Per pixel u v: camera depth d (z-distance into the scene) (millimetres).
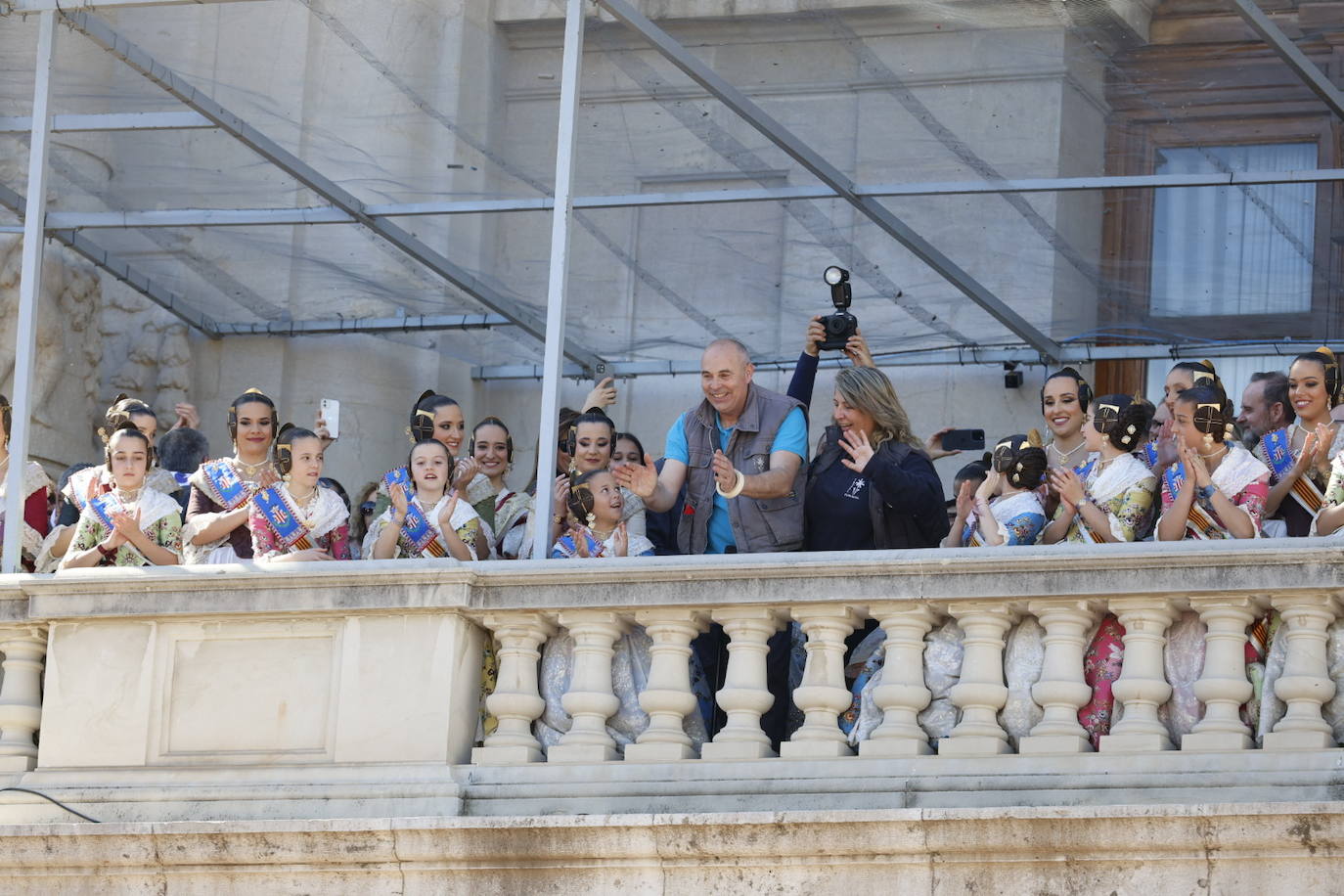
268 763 29312
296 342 45656
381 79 41250
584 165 40781
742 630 28547
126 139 42094
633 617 29141
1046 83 37719
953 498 39250
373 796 28578
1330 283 38594
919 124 38031
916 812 25938
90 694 30203
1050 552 27047
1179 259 38938
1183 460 27312
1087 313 40562
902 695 27656
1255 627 26812
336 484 33781
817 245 41250
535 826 27141
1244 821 24797
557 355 30484
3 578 30703
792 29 37688
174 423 45250
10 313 43156
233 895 28344
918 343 42312
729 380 30766
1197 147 38031
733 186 40406
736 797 27750
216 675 29844
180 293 45094
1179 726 26812
